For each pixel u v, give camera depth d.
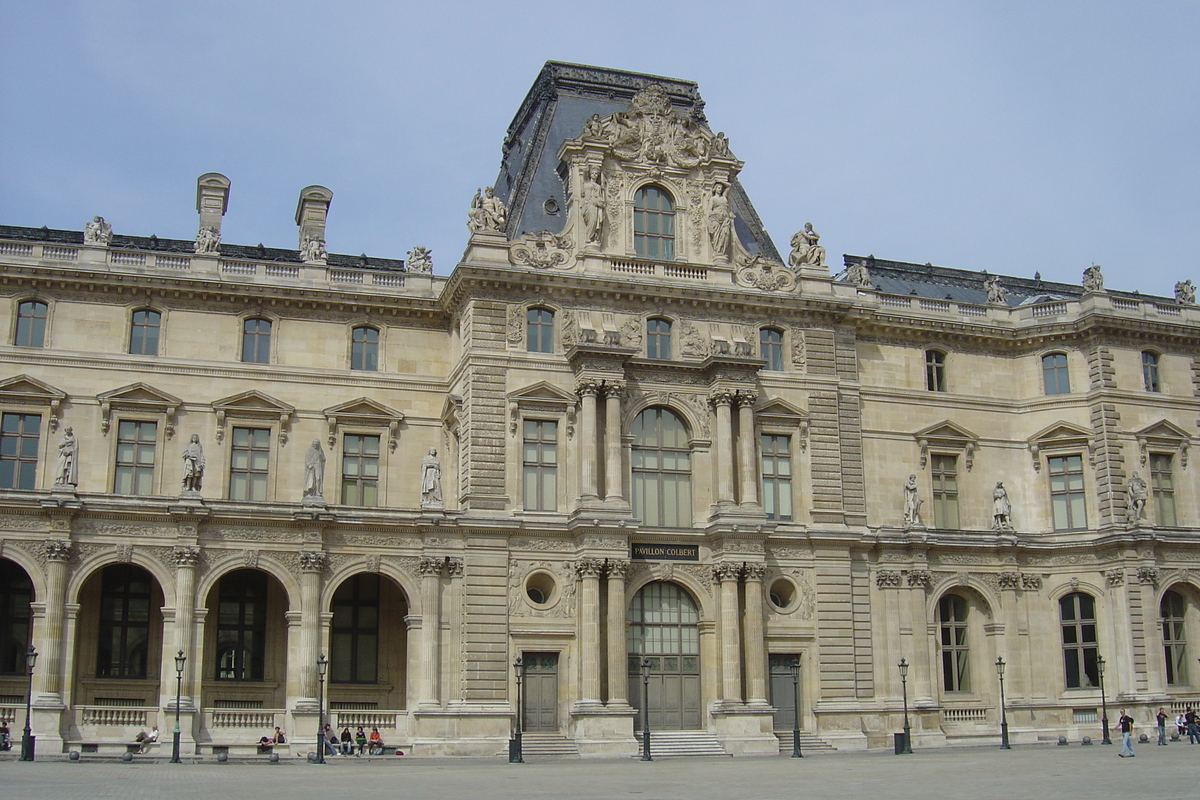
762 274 75.75
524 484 69.38
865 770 52.28
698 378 73.06
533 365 70.44
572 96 81.50
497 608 66.75
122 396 68.94
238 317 71.75
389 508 66.50
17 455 67.50
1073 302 81.81
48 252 69.69
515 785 44.59
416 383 73.88
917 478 78.81
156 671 67.44
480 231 71.19
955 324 80.75
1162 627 76.25
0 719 59.78
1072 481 79.62
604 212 73.62
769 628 71.19
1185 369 82.31
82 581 61.75
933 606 75.62
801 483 73.88
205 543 63.72
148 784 43.47
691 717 70.06
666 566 70.12
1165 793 38.69
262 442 70.94
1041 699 76.44
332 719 64.31
